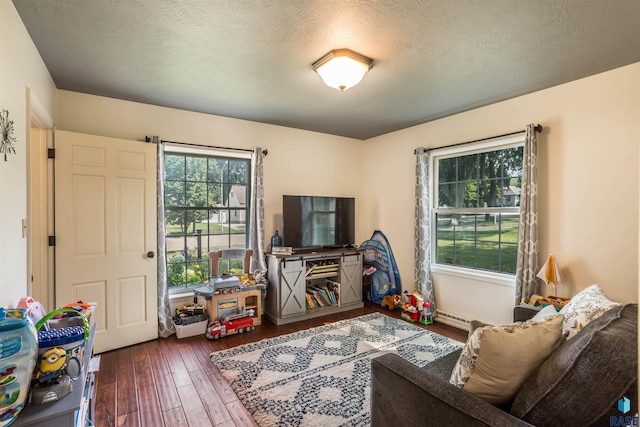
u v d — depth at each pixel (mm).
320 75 2342
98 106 2887
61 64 2268
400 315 3791
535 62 2250
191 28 1832
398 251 4156
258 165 3688
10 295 1466
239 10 1660
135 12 1678
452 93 2850
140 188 2955
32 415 884
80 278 2633
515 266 3041
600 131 2430
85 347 1256
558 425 955
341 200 4215
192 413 1902
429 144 3770
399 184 4168
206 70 2385
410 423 1172
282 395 2078
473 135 3297
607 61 2234
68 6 1619
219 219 3664
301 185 4164
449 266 3607
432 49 2068
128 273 2873
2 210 1381
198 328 3131
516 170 3033
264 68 2355
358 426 1783
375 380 1326
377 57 2176
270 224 3906
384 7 1630
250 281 3510
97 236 2721
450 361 1729
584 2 1584
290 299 3557
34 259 2443
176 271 3385
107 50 2082
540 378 1015
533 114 2822
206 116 3455
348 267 4035
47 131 2504
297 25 1799
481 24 1784
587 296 1589
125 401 2018
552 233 2703
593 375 904
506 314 3031
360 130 4203
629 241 2299
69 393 982
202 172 3557
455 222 3574
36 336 966
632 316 1062
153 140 3084
